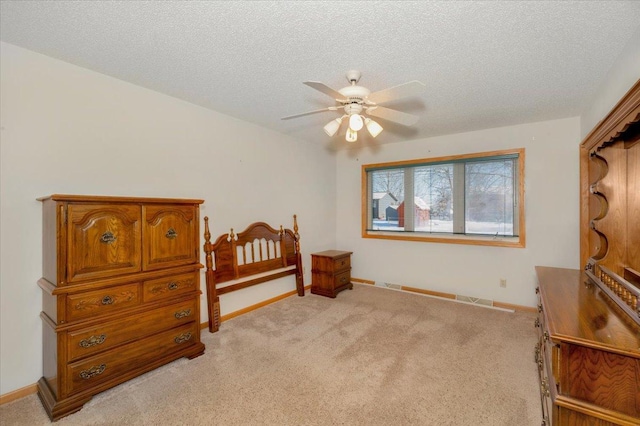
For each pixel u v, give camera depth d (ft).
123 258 6.82
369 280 16.17
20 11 5.28
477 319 10.96
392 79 7.86
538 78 7.76
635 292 4.69
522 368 7.57
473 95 8.91
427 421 5.73
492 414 5.91
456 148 13.38
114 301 6.68
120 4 5.09
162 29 5.81
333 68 7.32
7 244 6.44
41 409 6.14
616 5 4.95
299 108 10.30
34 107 6.79
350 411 6.04
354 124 6.80
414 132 13.15
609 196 6.69
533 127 11.69
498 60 6.86
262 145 12.62
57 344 5.94
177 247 7.84
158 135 9.08
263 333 9.79
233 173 11.39
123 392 6.64
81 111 7.50
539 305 7.00
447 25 5.55
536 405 6.16
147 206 7.27
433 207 14.16
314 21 5.48
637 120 4.97
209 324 9.98
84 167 7.57
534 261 11.75
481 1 4.89
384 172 15.74
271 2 4.98
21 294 6.61
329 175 16.84
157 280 7.43
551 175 11.39
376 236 15.80
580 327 4.14
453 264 13.53
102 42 6.31
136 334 7.02
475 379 7.10
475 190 13.07
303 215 14.92
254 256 12.16
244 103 9.87
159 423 5.71
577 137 10.92
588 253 9.12
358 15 5.28
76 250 6.15
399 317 11.19
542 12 5.16
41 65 6.86
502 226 12.50
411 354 8.33
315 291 14.34
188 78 8.01
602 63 6.97
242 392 6.64
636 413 3.49
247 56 6.81
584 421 3.71
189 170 9.93
